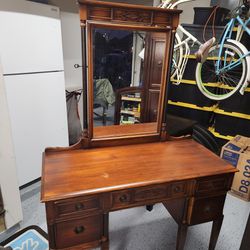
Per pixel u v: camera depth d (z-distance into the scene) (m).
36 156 2.11
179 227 1.29
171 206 1.37
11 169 1.47
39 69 1.95
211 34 2.39
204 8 2.32
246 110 2.34
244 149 2.07
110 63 1.38
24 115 1.92
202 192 1.18
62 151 1.27
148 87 1.52
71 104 2.65
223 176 1.19
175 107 2.84
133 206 1.08
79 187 0.96
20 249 1.48
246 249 1.22
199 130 2.38
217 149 2.36
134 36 1.40
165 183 1.07
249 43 2.21
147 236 1.62
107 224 1.06
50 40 1.99
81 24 1.08
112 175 1.07
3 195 1.47
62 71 2.17
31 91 1.93
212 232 1.39
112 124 1.50
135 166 1.16
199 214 1.24
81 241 1.04
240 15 2.08
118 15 1.11
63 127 2.32
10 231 1.60
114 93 1.48
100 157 1.23
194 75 2.58
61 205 0.93
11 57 1.72
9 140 1.41
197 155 1.32
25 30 1.77
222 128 2.55
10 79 1.75
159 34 1.36
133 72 1.50
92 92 1.21
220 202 1.27
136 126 1.51
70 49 2.73
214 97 2.27
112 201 1.02
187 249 1.52
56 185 0.97
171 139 1.49
